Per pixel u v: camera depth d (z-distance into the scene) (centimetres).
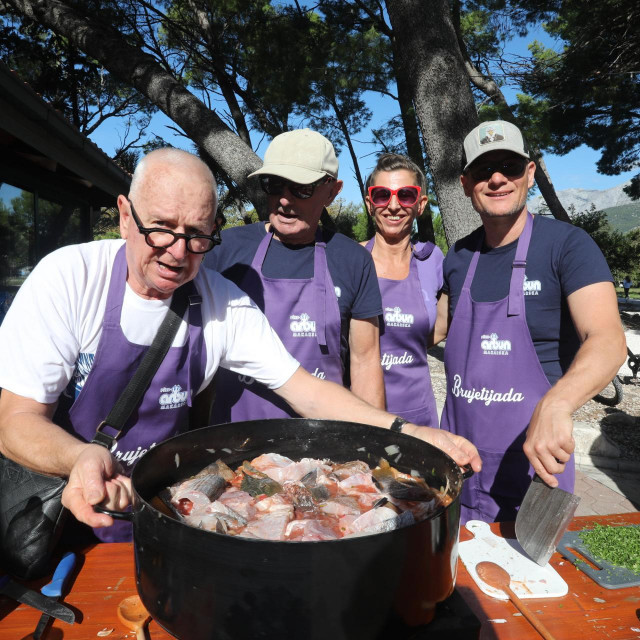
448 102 559
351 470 135
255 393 210
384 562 85
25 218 704
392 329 278
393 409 282
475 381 219
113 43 708
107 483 109
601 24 1226
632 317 1841
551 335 209
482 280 225
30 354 140
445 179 570
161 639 108
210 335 164
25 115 543
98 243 155
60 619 112
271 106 1012
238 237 231
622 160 2155
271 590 82
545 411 142
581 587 128
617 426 643
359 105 1241
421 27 558
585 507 458
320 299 219
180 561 86
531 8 1252
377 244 295
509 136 205
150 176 131
